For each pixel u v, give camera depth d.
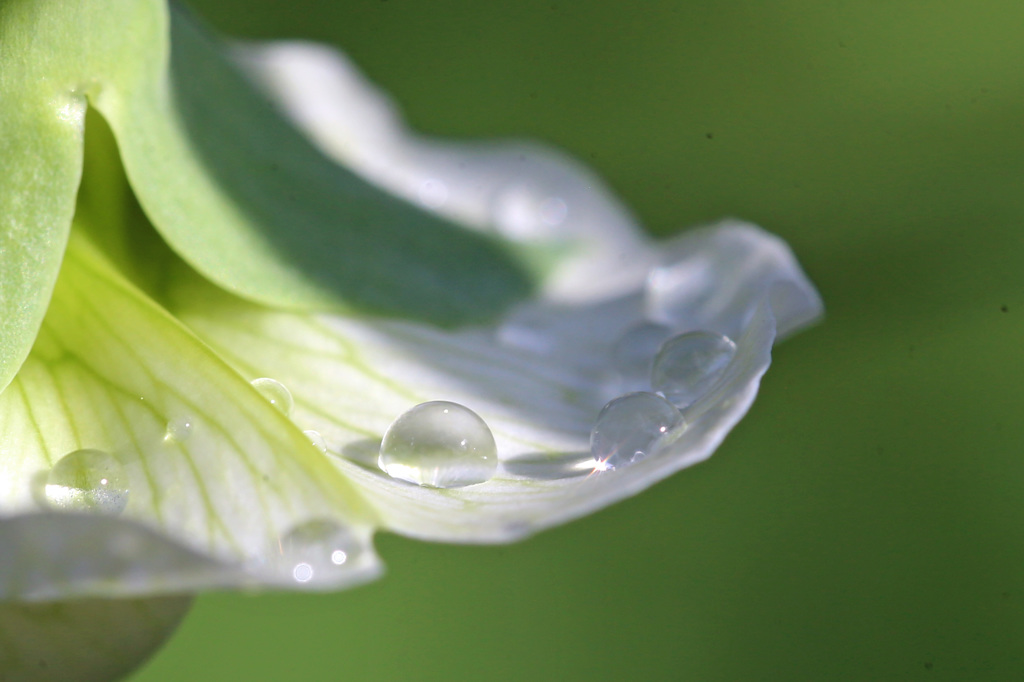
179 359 0.09
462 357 0.10
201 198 0.09
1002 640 0.11
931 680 0.11
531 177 0.11
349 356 0.10
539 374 0.10
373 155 0.11
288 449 0.09
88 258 0.09
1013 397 0.12
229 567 0.08
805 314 0.10
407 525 0.09
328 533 0.09
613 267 0.10
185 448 0.09
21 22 0.09
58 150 0.09
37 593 0.08
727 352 0.09
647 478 0.09
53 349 0.09
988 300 0.12
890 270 0.13
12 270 0.09
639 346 0.10
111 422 0.09
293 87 0.11
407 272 0.10
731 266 0.10
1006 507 0.11
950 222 0.13
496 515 0.09
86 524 0.08
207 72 0.10
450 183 0.11
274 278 0.10
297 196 0.10
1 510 0.09
